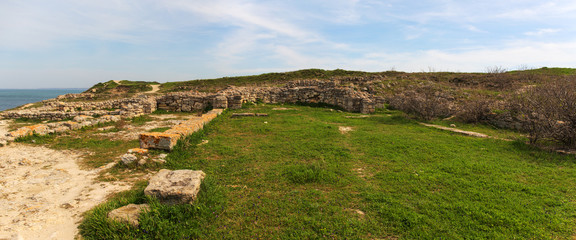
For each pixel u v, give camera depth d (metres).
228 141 9.93
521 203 5.01
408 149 8.75
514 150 8.56
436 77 36.66
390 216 4.65
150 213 4.35
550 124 8.85
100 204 5.03
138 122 15.18
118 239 3.92
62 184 6.09
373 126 13.14
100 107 21.30
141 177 6.57
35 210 4.82
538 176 6.36
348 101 19.38
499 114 13.97
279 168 7.07
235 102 18.97
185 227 4.33
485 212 4.72
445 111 16.30
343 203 5.17
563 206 4.88
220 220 4.59
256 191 5.73
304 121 13.91
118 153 8.84
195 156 8.21
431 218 4.56
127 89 58.72
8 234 4.02
